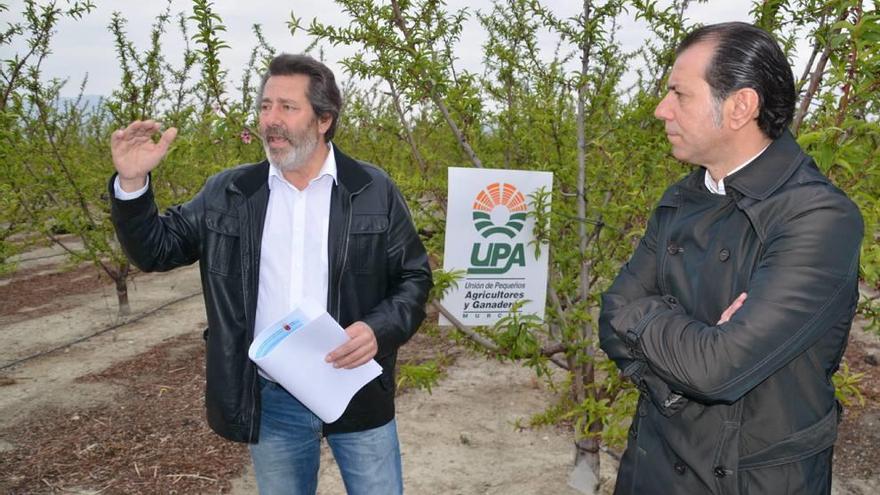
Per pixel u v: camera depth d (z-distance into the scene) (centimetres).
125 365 532
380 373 194
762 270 123
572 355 280
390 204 215
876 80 158
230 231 205
